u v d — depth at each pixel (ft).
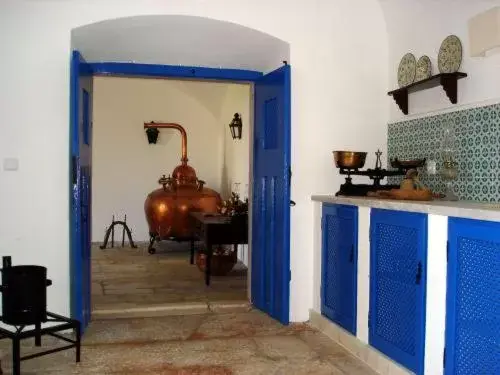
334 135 12.18
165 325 11.70
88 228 11.42
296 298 12.00
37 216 10.67
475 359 6.81
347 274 10.23
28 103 10.59
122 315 12.44
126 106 25.71
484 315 6.66
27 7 10.55
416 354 7.98
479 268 6.75
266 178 12.53
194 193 22.43
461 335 7.06
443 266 7.41
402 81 11.76
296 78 11.92
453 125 10.14
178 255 22.00
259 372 8.89
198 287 15.69
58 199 10.74
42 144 10.66
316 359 9.55
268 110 12.37
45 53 10.63
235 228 16.08
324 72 12.09
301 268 12.00
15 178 10.58
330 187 12.17
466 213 6.84
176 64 12.78
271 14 11.66
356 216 9.87
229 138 23.76
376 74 12.43
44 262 10.70
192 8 11.06
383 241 8.97
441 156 10.46
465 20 9.80
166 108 26.11
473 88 9.60
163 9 10.93
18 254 10.60
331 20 12.09
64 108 10.73
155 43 11.93
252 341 10.58
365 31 12.33
